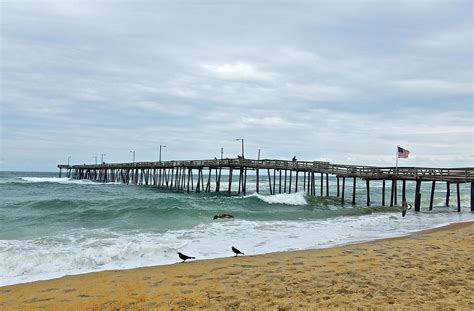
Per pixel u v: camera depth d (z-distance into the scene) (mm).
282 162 38344
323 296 7828
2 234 16828
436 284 8547
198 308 7461
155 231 17844
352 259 11406
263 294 8109
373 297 7711
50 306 8055
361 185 82125
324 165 35531
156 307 7691
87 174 87062
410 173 29797
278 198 35469
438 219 24688
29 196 39156
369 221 23125
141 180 66125
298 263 11023
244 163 40469
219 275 9898
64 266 11680
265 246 14820
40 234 16781
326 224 21391
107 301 8227
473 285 8430
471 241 14422
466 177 28359
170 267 11117
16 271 11117
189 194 47156
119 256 12711
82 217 22422
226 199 34250
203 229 18625
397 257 11531
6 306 8117
